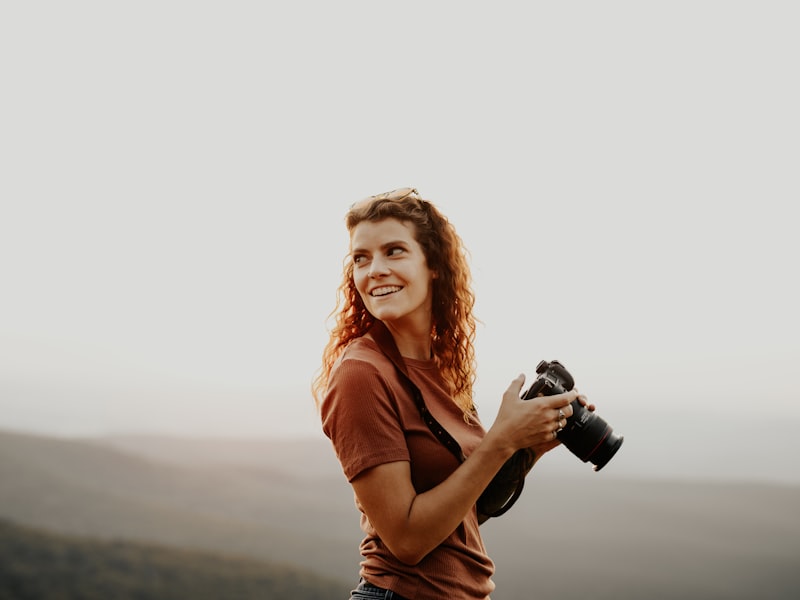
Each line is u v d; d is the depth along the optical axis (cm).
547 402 192
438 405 210
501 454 187
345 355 204
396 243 213
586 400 214
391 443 189
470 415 220
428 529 183
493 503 213
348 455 190
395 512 185
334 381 199
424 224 220
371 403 192
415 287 215
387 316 209
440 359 230
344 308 246
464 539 200
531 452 215
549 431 193
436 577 191
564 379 210
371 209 216
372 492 187
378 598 192
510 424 189
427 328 228
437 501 184
